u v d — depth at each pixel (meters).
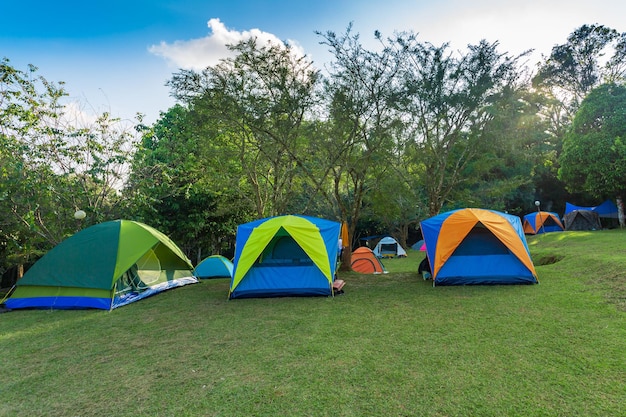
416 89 11.91
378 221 30.06
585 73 29.39
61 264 7.87
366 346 4.66
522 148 18.48
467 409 3.08
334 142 10.81
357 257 12.66
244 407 3.30
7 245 12.08
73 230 11.48
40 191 10.14
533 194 28.52
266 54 10.47
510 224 8.40
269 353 4.60
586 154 18.72
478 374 3.70
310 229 8.26
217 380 3.88
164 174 12.37
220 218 19.05
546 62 30.05
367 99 10.60
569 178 20.23
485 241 8.41
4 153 9.73
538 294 6.80
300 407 3.25
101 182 11.04
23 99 10.00
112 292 7.52
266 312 6.67
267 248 8.58
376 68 10.51
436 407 3.13
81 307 7.47
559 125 30.67
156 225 16.41
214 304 7.57
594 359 3.88
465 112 14.22
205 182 15.45
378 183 12.55
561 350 4.18
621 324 4.84
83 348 5.13
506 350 4.28
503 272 7.94
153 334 5.64
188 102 11.14
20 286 7.86
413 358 4.20
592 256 9.45
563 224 25.38
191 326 5.97
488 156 16.55
